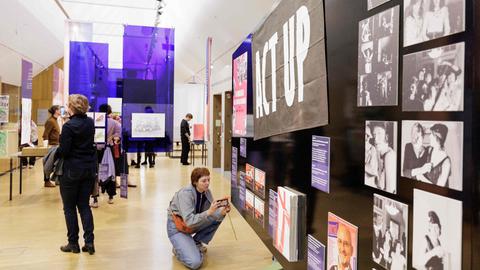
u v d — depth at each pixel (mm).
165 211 4723
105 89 5102
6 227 3945
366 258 1285
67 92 5000
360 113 1317
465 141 859
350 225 1398
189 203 3092
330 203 1563
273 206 2326
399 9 1100
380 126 1196
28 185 6305
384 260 1176
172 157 11633
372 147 1243
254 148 2863
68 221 3193
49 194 5605
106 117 5023
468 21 853
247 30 5656
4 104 7340
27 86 7023
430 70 972
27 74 7004
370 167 1256
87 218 3227
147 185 6547
